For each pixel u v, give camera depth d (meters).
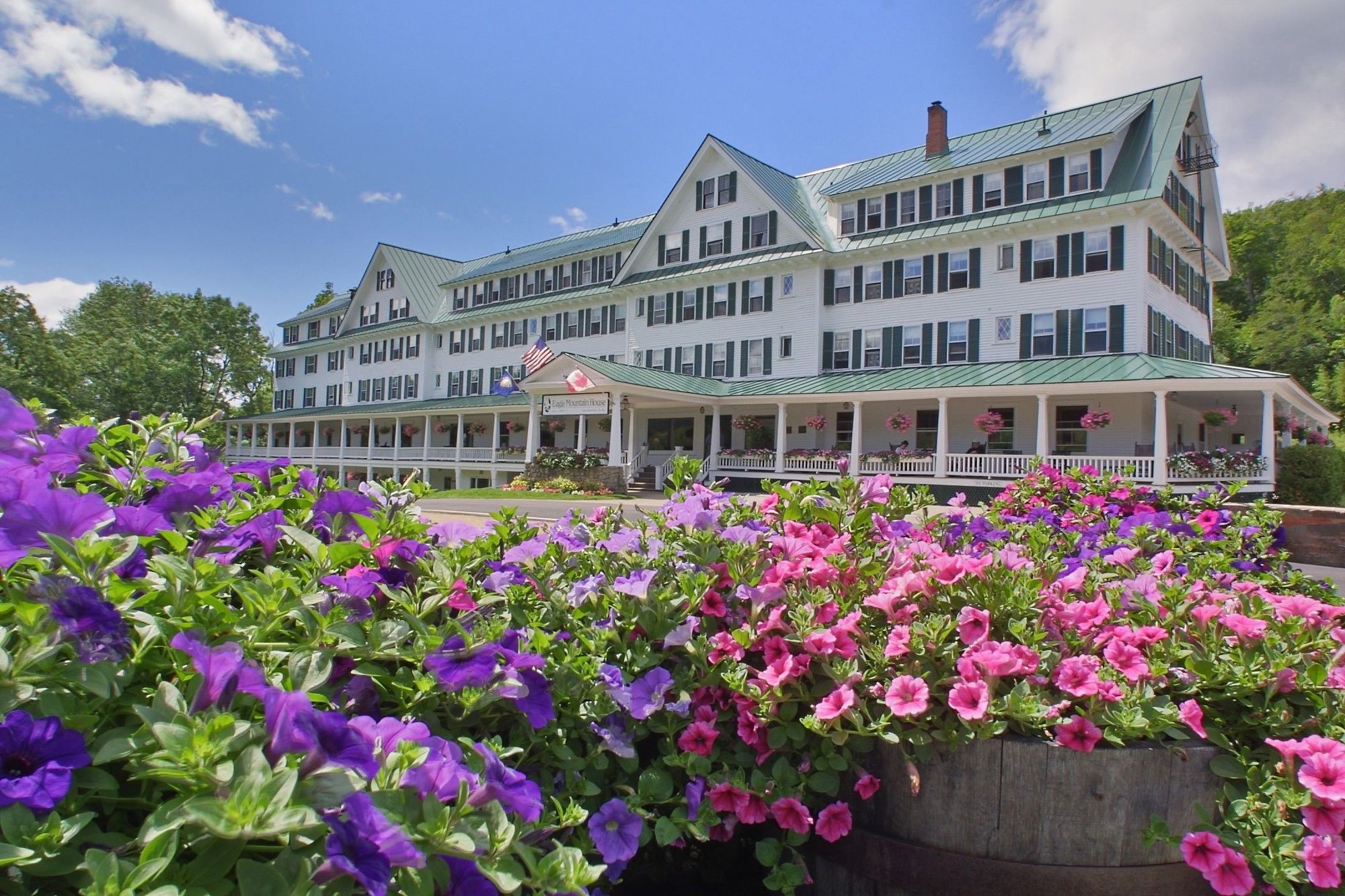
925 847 2.12
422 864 1.12
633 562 2.65
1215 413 21.64
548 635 2.18
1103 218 22.23
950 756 2.11
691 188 31.45
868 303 26.77
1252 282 58.47
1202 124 25.12
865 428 26.72
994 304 24.09
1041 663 2.23
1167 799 2.03
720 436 28.94
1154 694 2.16
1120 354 21.70
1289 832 1.92
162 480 2.27
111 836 1.21
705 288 30.52
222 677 1.25
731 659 2.30
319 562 1.79
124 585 1.40
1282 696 2.22
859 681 2.17
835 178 32.12
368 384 46.28
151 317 71.06
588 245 36.03
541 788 1.91
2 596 1.45
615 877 1.84
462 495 24.17
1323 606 2.60
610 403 26.86
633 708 2.09
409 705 1.70
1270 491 18.75
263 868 1.10
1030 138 24.69
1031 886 2.01
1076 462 20.83
